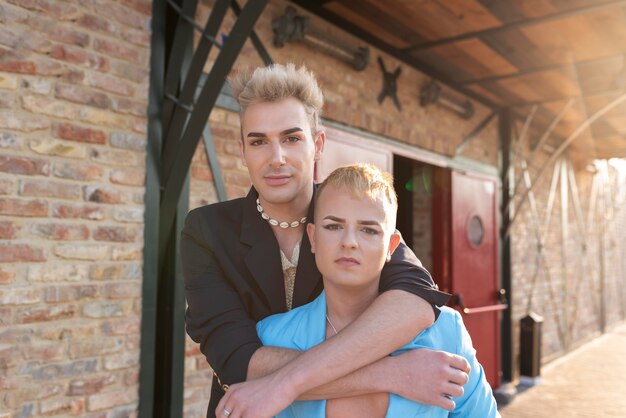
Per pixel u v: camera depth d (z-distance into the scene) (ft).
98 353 8.08
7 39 7.24
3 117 7.19
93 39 8.15
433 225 18.70
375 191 3.54
